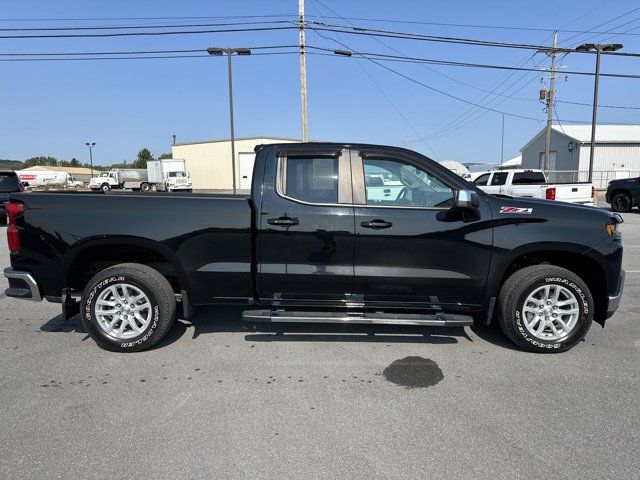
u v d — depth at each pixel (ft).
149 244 14.17
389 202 14.38
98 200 14.35
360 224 14.02
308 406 11.25
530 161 146.20
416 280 14.16
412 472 8.76
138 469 8.85
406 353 14.56
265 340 15.64
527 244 13.94
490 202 14.23
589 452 9.38
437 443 9.70
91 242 14.21
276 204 14.19
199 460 9.13
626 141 116.78
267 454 9.32
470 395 11.81
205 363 13.76
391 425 10.39
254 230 14.17
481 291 14.28
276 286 14.40
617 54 72.08
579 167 118.62
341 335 16.12
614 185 63.05
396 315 14.32
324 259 14.20
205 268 14.32
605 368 13.44
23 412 10.93
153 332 14.44
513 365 13.65
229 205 14.20
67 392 11.93
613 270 14.19
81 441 9.76
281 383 12.47
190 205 14.21
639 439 9.85
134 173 164.76
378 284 14.25
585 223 14.08
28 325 17.24
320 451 9.41
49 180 227.20
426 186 14.35
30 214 14.37
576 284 14.06
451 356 14.33
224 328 16.80
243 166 155.84
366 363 13.79
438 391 12.02
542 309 14.34
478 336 16.07
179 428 10.27
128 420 10.59
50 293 14.64
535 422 10.52
